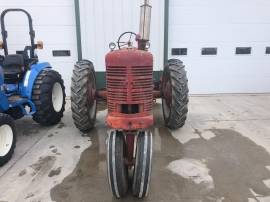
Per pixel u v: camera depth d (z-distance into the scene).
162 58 5.70
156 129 3.81
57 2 5.49
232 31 5.79
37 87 3.74
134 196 2.32
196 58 5.87
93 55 5.66
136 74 2.24
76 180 2.58
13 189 2.45
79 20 5.48
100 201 2.28
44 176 2.65
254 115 4.44
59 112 4.12
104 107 5.00
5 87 3.54
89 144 3.38
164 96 3.78
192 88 6.03
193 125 3.97
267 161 2.90
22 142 3.47
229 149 3.18
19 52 5.70
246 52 5.92
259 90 6.16
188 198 2.29
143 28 3.29
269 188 2.42
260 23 5.78
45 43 5.67
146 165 2.11
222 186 2.45
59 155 3.10
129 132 2.28
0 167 2.83
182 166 2.80
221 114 4.50
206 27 5.73
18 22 5.58
